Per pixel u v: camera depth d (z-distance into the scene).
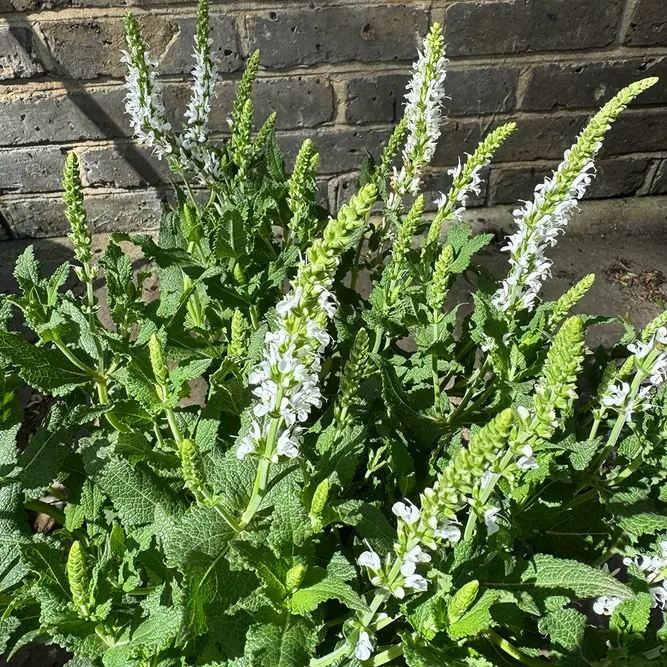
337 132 0.84
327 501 0.35
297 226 0.51
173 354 0.43
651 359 0.38
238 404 0.42
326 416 0.43
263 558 0.30
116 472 0.37
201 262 0.50
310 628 0.30
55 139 0.80
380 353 0.50
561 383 0.27
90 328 0.42
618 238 0.92
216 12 0.73
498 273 0.85
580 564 0.34
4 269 0.85
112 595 0.34
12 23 0.71
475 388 0.48
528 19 0.77
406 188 0.52
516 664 0.39
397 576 0.28
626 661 0.37
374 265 0.58
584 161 0.37
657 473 0.43
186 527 0.31
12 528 0.39
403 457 0.40
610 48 0.81
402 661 0.38
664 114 0.89
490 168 0.91
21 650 0.48
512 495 0.41
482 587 0.34
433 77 0.46
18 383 0.46
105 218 0.89
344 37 0.76
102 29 0.72
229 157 0.55
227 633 0.32
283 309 0.26
